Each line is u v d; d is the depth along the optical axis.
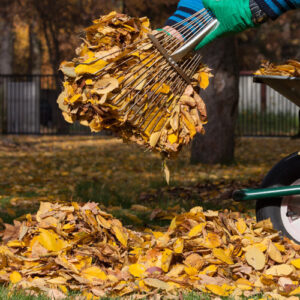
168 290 2.63
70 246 3.03
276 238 3.32
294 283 2.81
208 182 6.98
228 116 9.25
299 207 3.47
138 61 2.82
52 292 2.58
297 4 2.81
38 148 13.20
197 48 2.98
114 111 2.78
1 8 20.52
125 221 4.47
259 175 7.73
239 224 3.49
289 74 3.08
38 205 5.30
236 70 9.21
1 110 17.70
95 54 2.84
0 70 22.80
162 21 14.33
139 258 3.07
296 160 3.42
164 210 5.11
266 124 18.80
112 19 2.88
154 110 2.87
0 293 2.59
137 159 10.66
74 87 2.81
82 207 3.41
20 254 3.12
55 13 20.20
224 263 2.95
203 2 2.99
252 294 2.64
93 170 8.62
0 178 7.56
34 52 31.67
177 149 2.97
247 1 2.84
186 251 3.15
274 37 27.11
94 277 2.81
